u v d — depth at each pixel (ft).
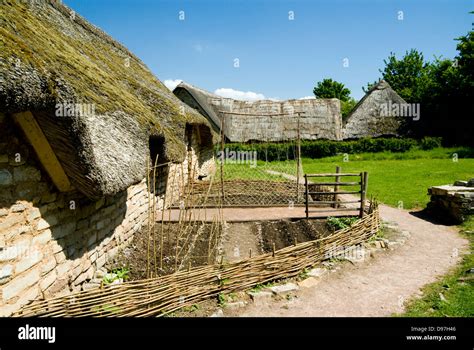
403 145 86.79
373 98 98.53
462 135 88.43
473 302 15.93
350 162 77.97
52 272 14.12
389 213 33.73
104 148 14.62
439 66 102.68
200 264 19.97
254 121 88.48
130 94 25.04
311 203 29.84
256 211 32.50
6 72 9.25
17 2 16.76
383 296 17.24
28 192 12.69
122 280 17.16
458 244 24.90
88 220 17.37
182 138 31.65
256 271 17.62
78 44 24.22
